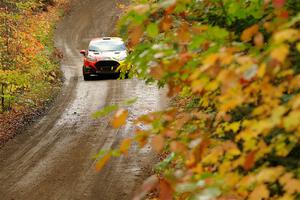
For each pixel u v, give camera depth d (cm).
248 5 949
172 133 784
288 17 795
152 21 923
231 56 666
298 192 661
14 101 5044
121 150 809
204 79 736
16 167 3162
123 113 803
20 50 7606
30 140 3797
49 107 4966
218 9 1030
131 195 2553
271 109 713
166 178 760
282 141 747
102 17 12419
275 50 592
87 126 4088
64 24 11862
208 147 964
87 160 3189
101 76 6625
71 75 7050
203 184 651
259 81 747
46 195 2658
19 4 8606
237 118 1000
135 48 1031
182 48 895
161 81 1395
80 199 2567
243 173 881
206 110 1137
